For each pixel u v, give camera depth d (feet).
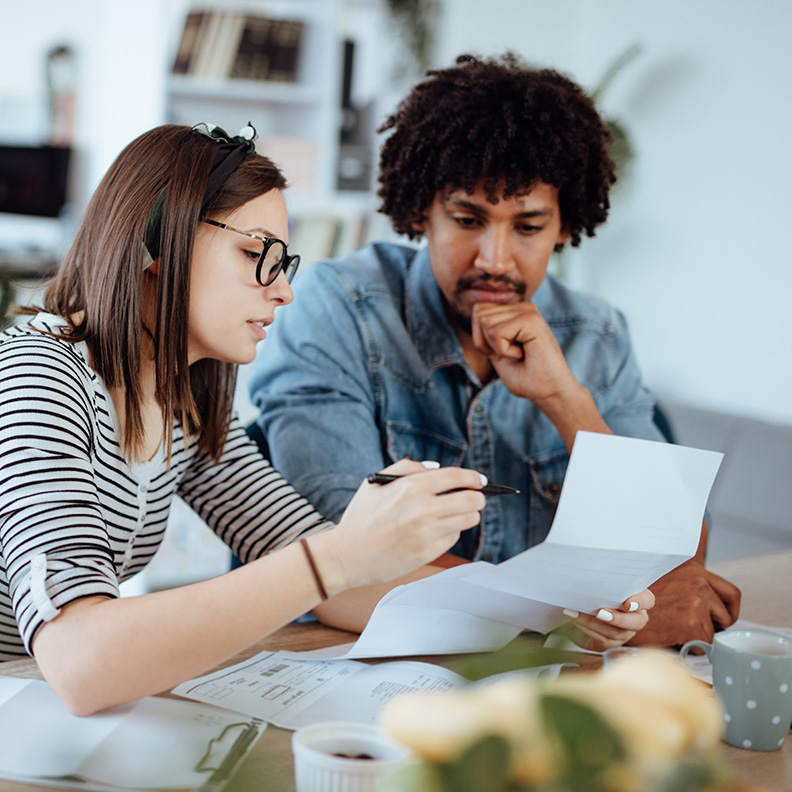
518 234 4.43
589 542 2.56
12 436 2.72
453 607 2.88
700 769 1.20
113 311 3.14
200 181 3.07
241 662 2.97
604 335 5.23
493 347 4.43
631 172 11.14
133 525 3.42
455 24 11.59
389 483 2.48
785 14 9.20
